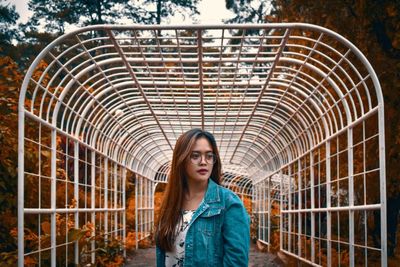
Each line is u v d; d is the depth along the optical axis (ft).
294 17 35.70
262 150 45.32
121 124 33.45
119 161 40.14
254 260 40.93
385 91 31.07
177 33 19.53
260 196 56.29
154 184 60.80
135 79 24.95
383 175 17.85
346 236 38.01
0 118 23.63
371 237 33.86
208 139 9.33
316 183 45.19
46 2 85.10
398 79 30.48
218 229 8.88
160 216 9.23
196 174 9.17
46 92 20.44
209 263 8.73
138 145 43.45
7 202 23.57
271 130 37.27
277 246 45.93
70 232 24.09
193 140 9.23
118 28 19.03
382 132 18.15
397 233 32.24
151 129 40.19
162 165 59.26
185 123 36.68
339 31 32.45
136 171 46.85
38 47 73.46
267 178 50.75
